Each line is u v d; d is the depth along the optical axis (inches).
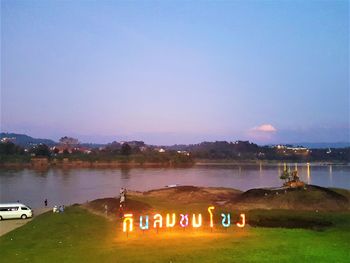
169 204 2876.5
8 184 5979.3
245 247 1547.7
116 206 2620.6
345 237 1733.5
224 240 1689.2
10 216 2694.4
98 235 1854.1
